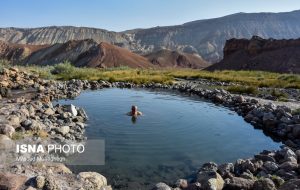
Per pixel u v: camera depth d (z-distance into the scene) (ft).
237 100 70.59
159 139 41.81
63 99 75.20
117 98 78.95
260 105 62.44
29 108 50.24
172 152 36.94
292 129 45.34
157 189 24.80
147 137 42.50
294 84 119.85
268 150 37.73
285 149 32.99
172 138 42.57
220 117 57.77
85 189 23.95
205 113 61.05
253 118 54.13
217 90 89.30
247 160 29.89
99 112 58.59
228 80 147.13
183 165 33.17
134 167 32.22
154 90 102.83
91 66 646.74
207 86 118.73
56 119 47.67
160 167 32.42
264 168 29.12
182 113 60.23
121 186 28.09
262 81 135.64
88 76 141.49
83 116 53.06
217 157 36.01
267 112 54.90
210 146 39.88
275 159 32.24
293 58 372.58
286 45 408.26
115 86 112.57
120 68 318.45
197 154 36.73
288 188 21.91
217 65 448.65
